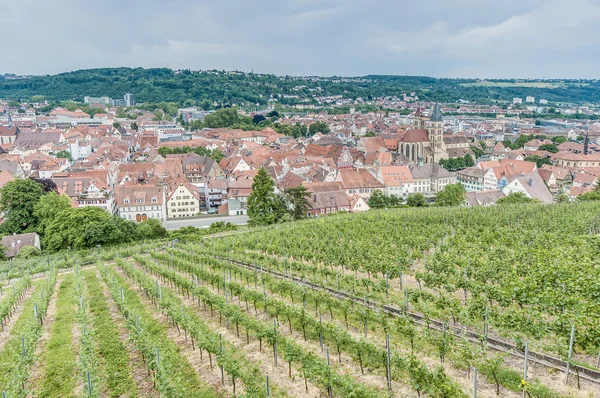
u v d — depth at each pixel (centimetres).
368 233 8444
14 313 5606
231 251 8006
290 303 5166
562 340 3303
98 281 6944
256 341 4222
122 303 4916
